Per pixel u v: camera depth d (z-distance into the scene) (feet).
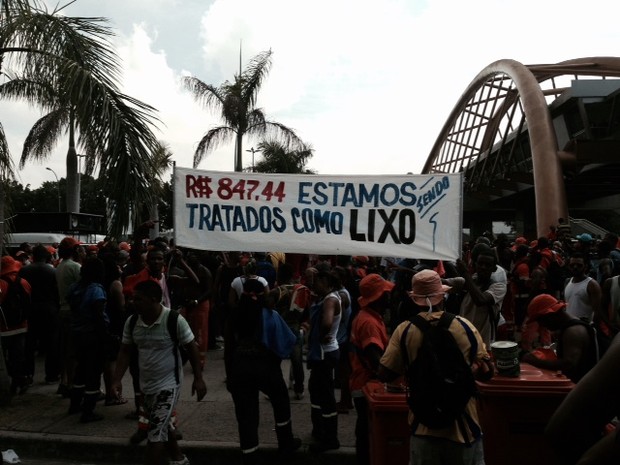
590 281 23.94
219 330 38.52
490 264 19.84
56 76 24.47
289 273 28.43
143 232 25.14
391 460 14.80
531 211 175.01
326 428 19.17
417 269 24.93
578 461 4.34
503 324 21.80
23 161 78.69
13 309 25.23
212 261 37.88
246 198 20.33
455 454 11.52
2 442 20.43
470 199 182.39
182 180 20.43
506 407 14.84
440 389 11.32
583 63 140.67
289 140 86.28
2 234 25.82
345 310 22.65
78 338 22.12
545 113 104.83
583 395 4.50
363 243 19.76
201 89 84.23
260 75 85.05
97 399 23.56
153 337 15.92
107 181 24.93
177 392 16.17
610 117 114.83
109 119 24.34
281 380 18.34
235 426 21.61
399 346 12.14
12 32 24.59
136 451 19.61
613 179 132.05
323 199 20.06
